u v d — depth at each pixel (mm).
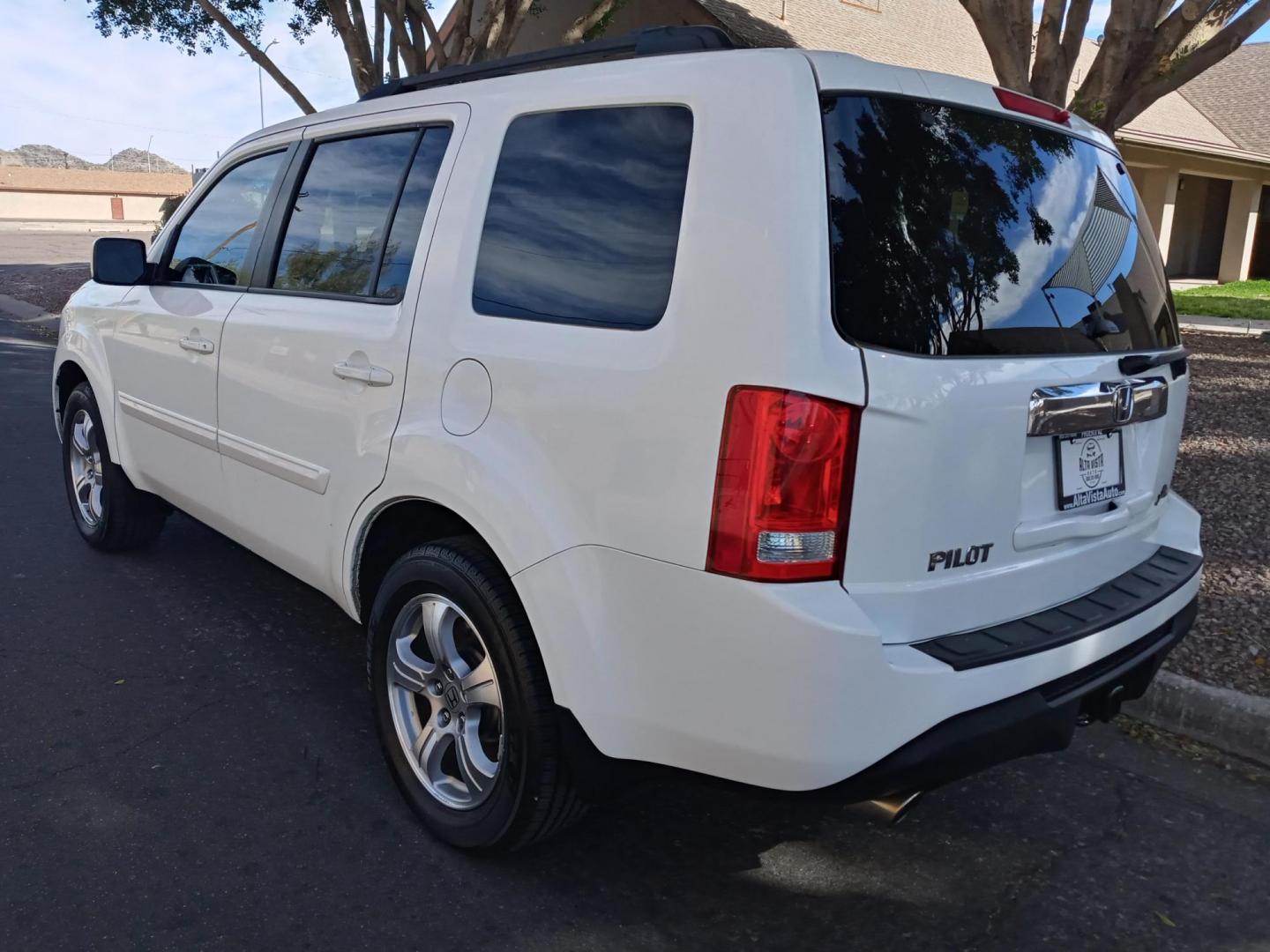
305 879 2797
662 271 2381
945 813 3270
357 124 3453
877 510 2211
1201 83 26953
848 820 3203
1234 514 5828
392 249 3150
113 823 3010
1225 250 24812
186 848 2908
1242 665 3998
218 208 4168
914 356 2242
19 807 3072
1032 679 2402
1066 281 2666
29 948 2488
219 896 2709
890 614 2277
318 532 3326
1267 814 3312
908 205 2340
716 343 2223
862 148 2293
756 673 2184
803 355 2131
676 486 2260
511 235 2773
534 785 2625
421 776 3002
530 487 2525
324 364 3225
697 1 13633
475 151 2945
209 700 3775
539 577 2490
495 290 2773
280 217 3713
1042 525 2562
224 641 4273
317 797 3189
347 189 3424
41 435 7801
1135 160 20484
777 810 3240
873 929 2701
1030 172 2658
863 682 2156
